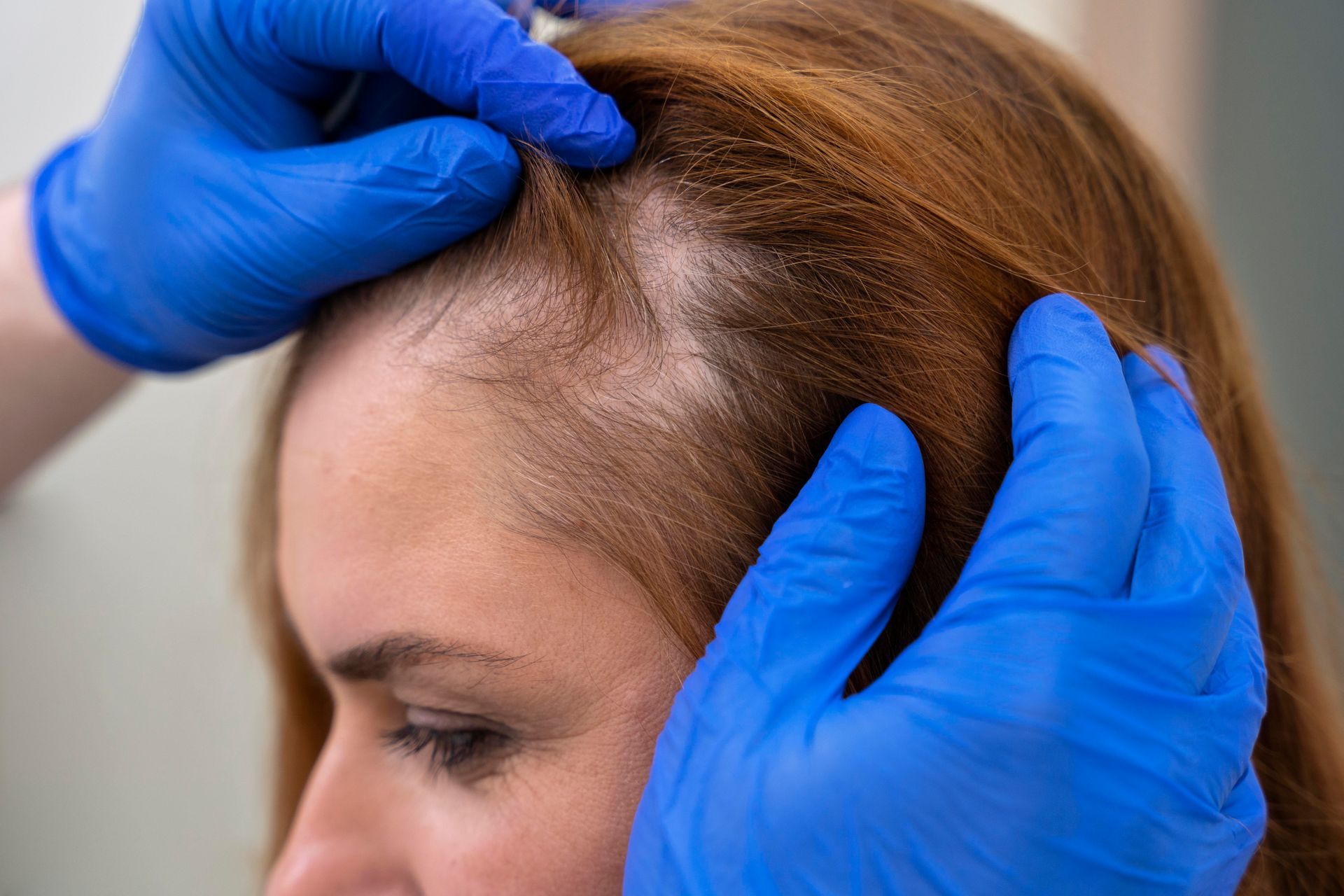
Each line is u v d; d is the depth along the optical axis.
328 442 0.54
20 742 1.28
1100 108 0.72
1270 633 0.77
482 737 0.55
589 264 0.51
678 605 0.50
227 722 1.35
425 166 0.52
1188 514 0.50
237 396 1.28
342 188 0.53
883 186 0.51
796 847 0.45
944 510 0.52
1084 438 0.48
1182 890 0.46
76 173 0.69
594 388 0.50
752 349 0.50
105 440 1.28
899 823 0.45
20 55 1.24
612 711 0.51
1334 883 0.74
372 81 0.63
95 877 1.33
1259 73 1.18
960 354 0.52
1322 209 1.21
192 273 0.59
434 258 0.56
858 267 0.51
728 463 0.50
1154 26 1.16
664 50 0.57
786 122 0.52
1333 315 1.22
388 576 0.52
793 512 0.50
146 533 1.30
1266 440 0.80
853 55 0.61
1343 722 0.83
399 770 0.57
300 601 0.58
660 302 0.51
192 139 0.59
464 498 0.51
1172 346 0.71
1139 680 0.45
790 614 0.48
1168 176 0.76
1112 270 0.67
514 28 0.54
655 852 0.46
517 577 0.50
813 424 0.51
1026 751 0.44
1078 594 0.46
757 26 0.62
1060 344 0.51
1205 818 0.47
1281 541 0.78
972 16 0.70
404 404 0.52
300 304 0.60
